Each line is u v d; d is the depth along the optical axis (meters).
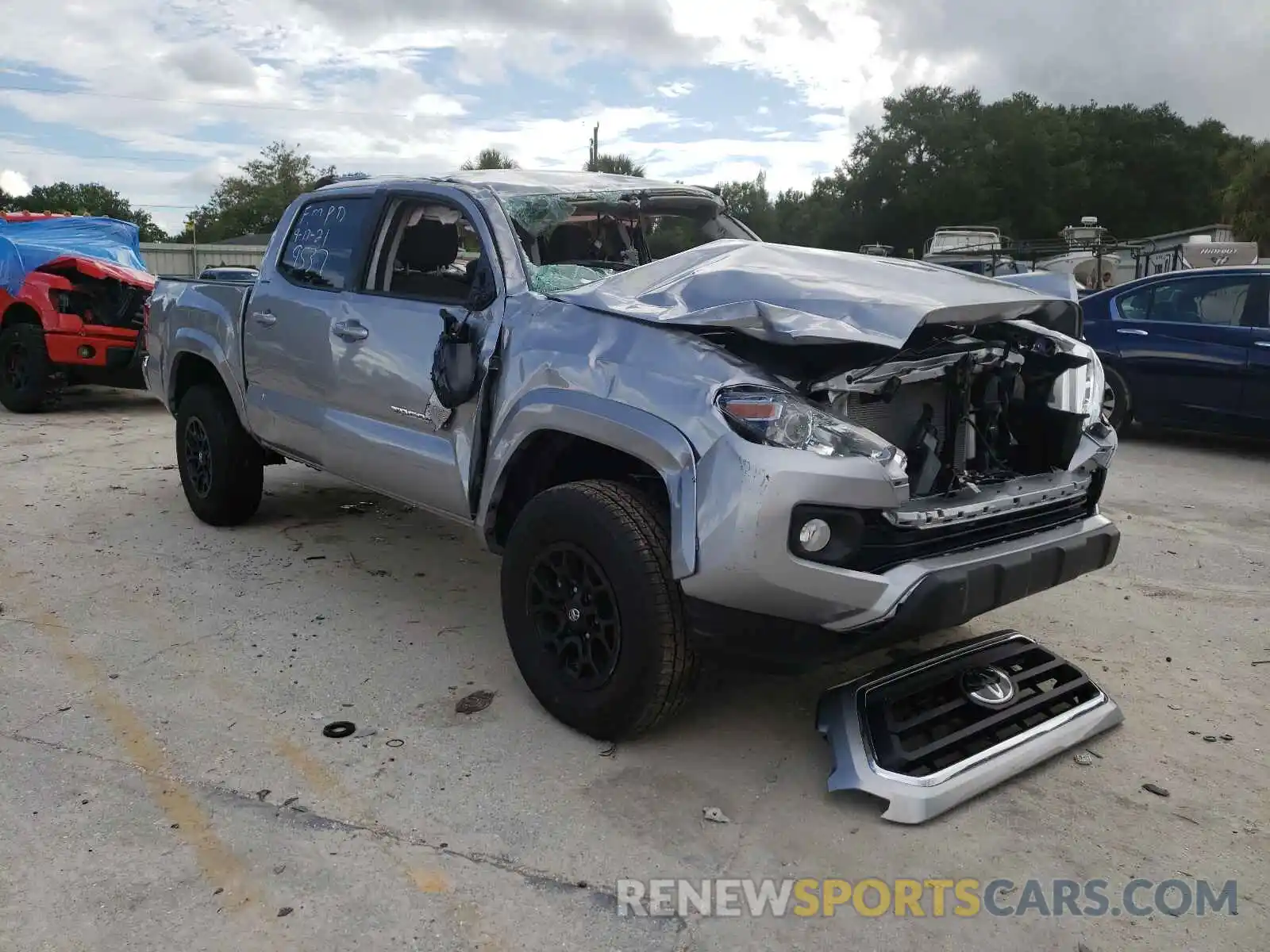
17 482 6.54
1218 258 16.58
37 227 10.98
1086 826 2.79
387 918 2.36
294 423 4.52
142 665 3.72
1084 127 62.38
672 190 4.16
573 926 2.35
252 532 5.40
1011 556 2.96
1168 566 5.09
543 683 3.25
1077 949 2.32
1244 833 2.77
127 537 5.29
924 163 57.88
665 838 2.70
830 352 2.81
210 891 2.44
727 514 2.63
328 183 4.76
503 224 3.62
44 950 2.23
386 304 3.97
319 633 4.05
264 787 2.90
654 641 2.89
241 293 4.91
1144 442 8.58
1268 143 36.69
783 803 2.87
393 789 2.90
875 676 3.18
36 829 2.68
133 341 9.31
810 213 61.22
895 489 2.70
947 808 2.79
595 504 2.97
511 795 2.88
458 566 4.93
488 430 3.42
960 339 3.11
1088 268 17.05
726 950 2.29
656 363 2.90
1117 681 3.73
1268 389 7.39
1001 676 3.26
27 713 3.33
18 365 9.34
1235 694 3.64
